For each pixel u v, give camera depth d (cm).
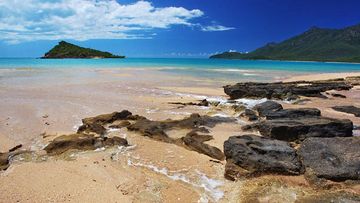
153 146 1301
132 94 2719
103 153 1219
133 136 1431
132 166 1102
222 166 1099
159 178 1009
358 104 2327
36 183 955
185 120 1612
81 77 4266
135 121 1673
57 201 852
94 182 973
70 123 1680
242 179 977
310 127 1322
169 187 945
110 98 2467
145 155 1202
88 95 2595
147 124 1519
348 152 1016
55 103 2208
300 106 2233
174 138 1384
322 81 3856
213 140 1374
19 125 1619
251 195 867
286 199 836
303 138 1308
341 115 1923
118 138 1340
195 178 1008
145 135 1434
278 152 1037
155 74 5122
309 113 1623
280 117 1600
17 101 2269
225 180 992
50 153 1218
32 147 1301
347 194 849
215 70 6688
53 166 1092
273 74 5650
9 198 861
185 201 864
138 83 3584
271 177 966
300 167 995
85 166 1091
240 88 2609
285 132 1312
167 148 1277
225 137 1416
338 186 898
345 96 2678
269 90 2564
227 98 2584
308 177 946
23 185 941
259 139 1149
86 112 1941
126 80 3916
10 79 3853
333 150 1029
